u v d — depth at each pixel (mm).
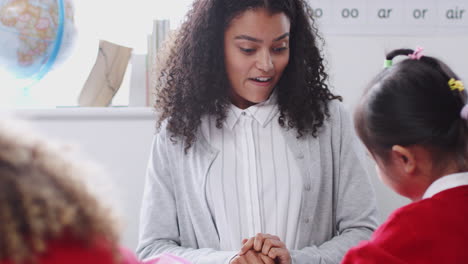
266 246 1290
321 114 1483
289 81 1481
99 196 619
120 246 640
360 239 1395
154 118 2039
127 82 2139
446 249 855
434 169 956
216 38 1436
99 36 2201
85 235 580
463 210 878
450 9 2051
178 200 1514
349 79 2043
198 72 1465
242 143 1478
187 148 1493
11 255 525
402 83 957
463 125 938
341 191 1476
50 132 2029
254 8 1350
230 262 1308
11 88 2053
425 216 887
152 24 2164
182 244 1503
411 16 2047
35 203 547
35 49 1818
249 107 1480
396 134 954
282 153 1463
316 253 1354
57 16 1832
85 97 2037
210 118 1509
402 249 880
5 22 1768
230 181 1445
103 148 2047
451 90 942
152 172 1553
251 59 1385
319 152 1468
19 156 559
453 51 2061
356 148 1510
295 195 1432
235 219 1432
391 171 1007
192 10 1526
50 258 550
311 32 1514
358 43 2041
